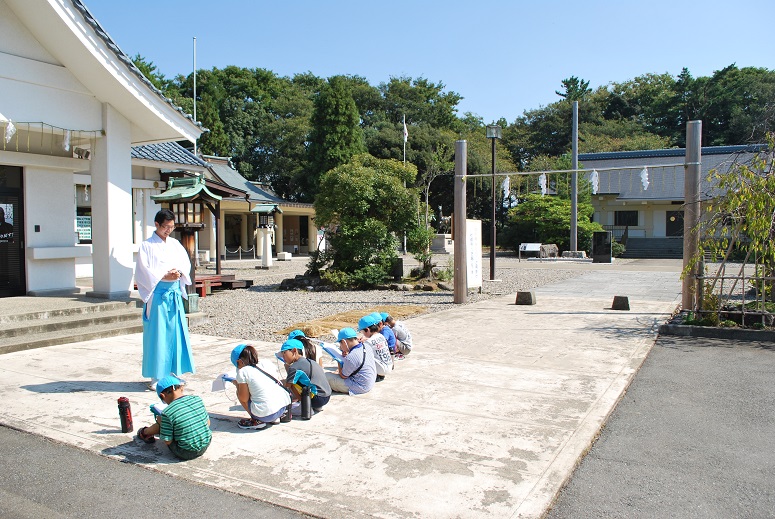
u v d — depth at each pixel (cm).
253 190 3111
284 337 862
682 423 493
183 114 1044
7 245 1020
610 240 2766
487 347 780
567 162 3747
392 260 1630
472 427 475
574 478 389
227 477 390
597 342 809
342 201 1582
